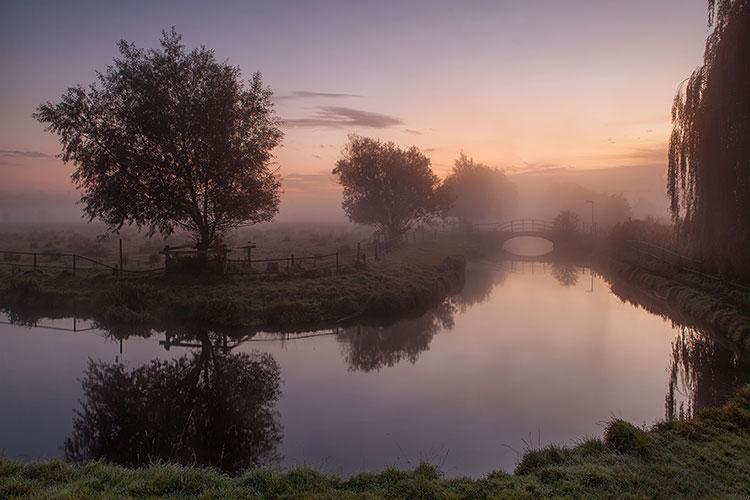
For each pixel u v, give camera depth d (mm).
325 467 10961
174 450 11781
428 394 15852
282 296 26031
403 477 8398
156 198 27828
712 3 21562
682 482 7996
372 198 53594
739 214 20984
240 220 30188
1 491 7117
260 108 29422
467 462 11281
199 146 27922
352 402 15141
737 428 10820
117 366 17641
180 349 19984
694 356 19984
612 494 7562
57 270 29828
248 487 7773
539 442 12336
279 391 16078
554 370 18406
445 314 28766
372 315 26766
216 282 27031
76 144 26984
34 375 16484
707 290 27344
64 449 11438
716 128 21234
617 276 44625
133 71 27234
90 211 27875
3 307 25219
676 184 24359
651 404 15016
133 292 23875
